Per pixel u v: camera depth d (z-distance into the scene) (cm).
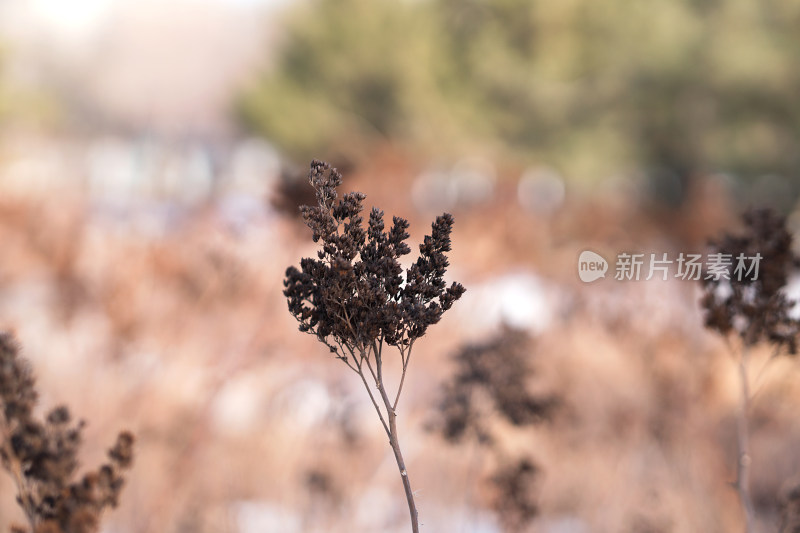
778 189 3100
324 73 3136
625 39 3173
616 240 870
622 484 505
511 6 3288
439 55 3231
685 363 554
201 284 546
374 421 546
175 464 448
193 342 527
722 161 3016
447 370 543
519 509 413
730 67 2953
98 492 194
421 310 165
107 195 668
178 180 666
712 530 464
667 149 3142
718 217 1023
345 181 712
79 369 488
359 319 164
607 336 584
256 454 488
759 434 541
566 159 3059
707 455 530
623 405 546
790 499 287
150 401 481
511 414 397
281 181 471
